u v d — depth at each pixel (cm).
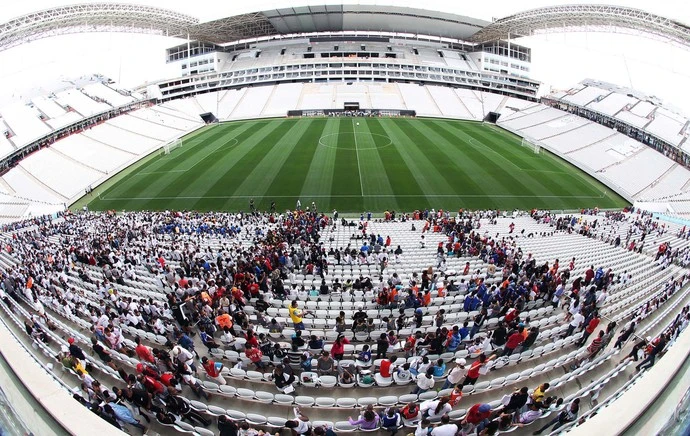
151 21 7625
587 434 380
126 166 4984
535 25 7944
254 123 6912
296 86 8294
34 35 6706
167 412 860
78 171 4694
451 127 6669
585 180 4500
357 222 3114
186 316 1265
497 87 9100
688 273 1748
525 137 6206
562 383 996
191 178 4300
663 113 6066
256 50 9588
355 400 922
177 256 2019
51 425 418
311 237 2339
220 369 1022
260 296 1427
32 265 1773
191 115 7338
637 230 2838
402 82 8762
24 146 5206
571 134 6012
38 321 1277
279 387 966
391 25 8912
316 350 1103
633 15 6216
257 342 1070
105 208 3700
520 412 873
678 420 413
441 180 4184
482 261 1973
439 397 948
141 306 1280
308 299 1478
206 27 8400
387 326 1226
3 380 498
